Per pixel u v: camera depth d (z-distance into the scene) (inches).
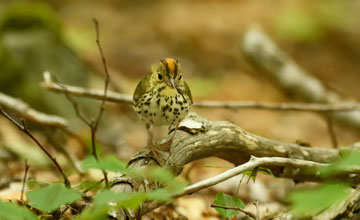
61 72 604.4
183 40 970.7
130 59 882.1
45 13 632.4
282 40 949.8
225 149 254.5
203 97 717.9
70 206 233.6
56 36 629.0
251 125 658.8
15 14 619.2
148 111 283.4
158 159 235.9
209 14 1042.1
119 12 1094.4
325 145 614.9
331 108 411.5
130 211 208.7
